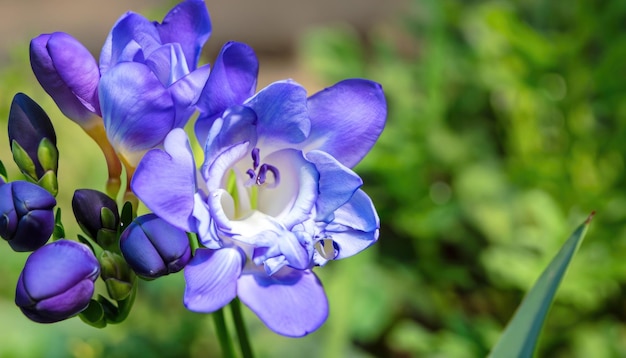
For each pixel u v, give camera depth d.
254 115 0.47
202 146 0.48
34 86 0.75
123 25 0.48
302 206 0.48
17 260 0.66
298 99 0.47
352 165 0.49
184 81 0.47
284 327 0.46
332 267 0.69
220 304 0.46
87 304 0.47
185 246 0.47
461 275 0.75
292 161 0.48
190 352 0.67
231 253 0.47
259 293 0.47
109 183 0.50
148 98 0.47
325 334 0.67
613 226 0.71
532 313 0.49
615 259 0.68
